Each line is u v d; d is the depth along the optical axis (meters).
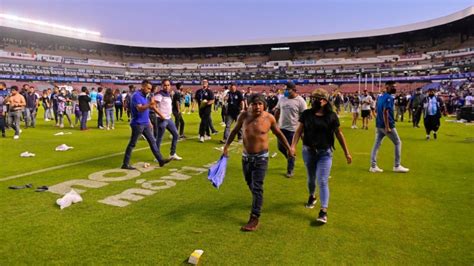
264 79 66.62
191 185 6.54
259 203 4.59
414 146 11.63
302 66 68.94
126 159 7.82
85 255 3.72
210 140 12.77
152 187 6.36
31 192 5.90
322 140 4.90
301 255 3.80
